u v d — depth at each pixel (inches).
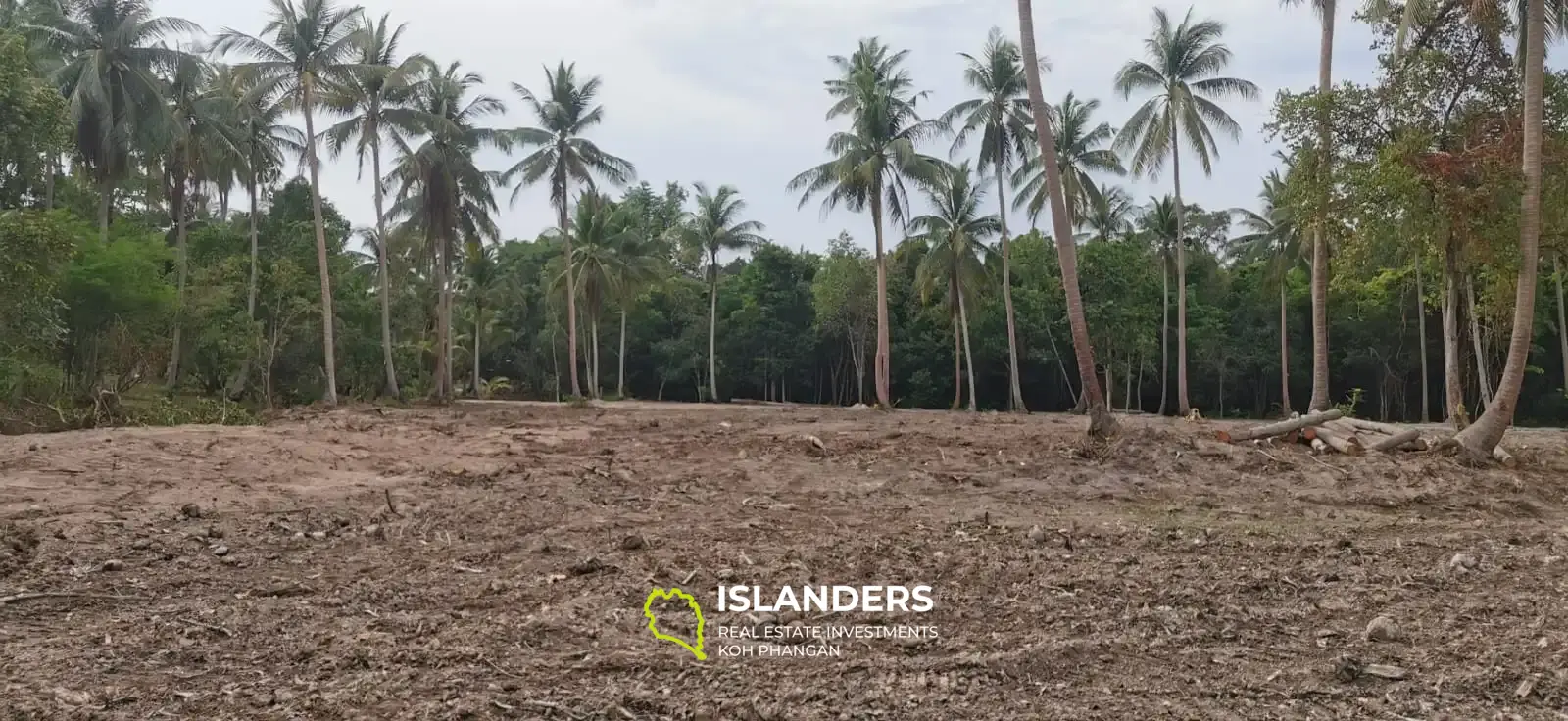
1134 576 268.8
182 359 1239.5
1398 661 194.4
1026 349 1888.5
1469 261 655.1
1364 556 301.6
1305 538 339.3
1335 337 1854.1
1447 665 191.5
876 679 181.6
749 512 380.8
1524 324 568.1
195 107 1221.7
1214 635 213.2
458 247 1560.0
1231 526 373.1
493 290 1991.9
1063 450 563.2
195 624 212.7
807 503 414.3
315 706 163.5
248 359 1230.3
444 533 329.7
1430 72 627.8
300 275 1347.2
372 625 213.3
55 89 864.9
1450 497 464.1
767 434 663.1
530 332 2337.6
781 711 163.6
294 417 954.1
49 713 158.7
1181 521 387.9
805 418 914.1
